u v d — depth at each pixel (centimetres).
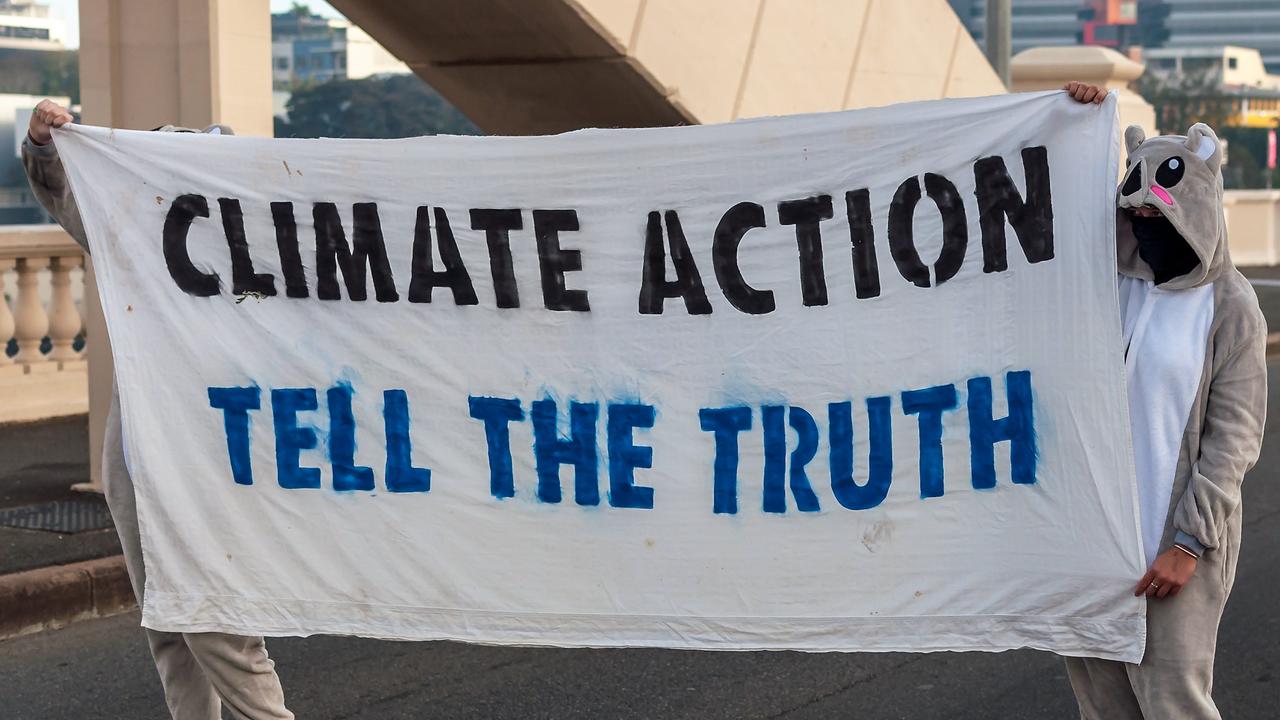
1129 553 362
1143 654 360
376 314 414
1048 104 373
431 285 412
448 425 413
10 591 618
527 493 412
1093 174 368
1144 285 367
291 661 585
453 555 414
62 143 413
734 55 915
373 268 413
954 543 388
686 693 545
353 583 417
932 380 388
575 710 528
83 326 1172
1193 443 355
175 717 430
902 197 388
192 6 761
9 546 691
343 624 418
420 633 417
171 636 427
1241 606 647
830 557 398
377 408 415
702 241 401
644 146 401
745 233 399
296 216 413
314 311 416
